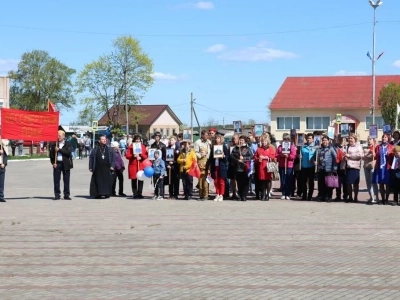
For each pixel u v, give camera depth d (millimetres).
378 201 20922
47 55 101688
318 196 22266
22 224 16234
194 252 12383
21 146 60594
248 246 12992
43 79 99938
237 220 16828
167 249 12711
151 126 112938
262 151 22094
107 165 22906
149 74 75750
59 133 22234
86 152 61938
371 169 21031
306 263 11289
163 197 22812
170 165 22703
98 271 10758
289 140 22516
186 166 22156
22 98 100812
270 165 21797
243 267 10977
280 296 8969
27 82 99625
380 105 68000
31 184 29484
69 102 102500
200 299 8836
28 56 100750
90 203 21172
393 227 15523
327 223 16219
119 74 75125
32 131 21812
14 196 23656
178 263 11352
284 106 74500
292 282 9828
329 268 10859
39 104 99875
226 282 9859
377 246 12977
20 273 10648
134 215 17953
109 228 15516
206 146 22266
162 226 15805
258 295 9039
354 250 12531
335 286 9555
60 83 101188
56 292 9305
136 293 9195
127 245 13195
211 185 27438
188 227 15617
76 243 13484
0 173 21578
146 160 22828
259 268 10891
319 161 21438
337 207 19844
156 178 22609
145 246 13070
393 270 10680
